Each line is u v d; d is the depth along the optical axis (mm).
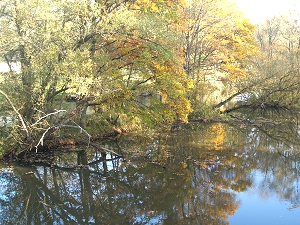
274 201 11016
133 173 13953
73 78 12062
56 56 12625
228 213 10117
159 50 15172
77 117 17594
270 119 28438
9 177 12930
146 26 14320
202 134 21938
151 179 13227
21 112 13852
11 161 14445
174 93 16156
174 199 11359
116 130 20172
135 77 17469
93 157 16234
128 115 16969
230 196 11492
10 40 12547
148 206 10969
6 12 13078
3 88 13547
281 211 10219
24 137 14352
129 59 16859
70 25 13836
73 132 17625
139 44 15711
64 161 15297
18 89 13680
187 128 24094
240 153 17109
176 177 13375
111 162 15430
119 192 12172
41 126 14602
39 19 12945
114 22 13945
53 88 14156
